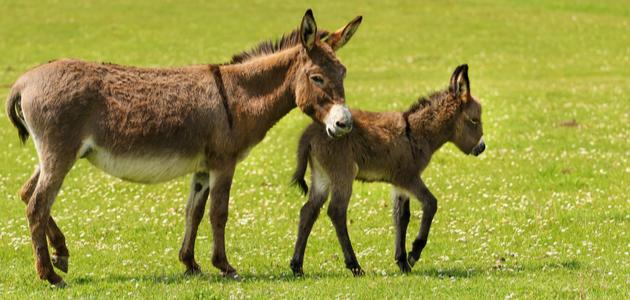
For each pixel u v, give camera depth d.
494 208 52.09
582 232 46.44
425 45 142.88
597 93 100.50
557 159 67.31
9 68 117.50
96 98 35.66
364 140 38.78
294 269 38.22
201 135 37.41
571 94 99.94
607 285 34.62
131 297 33.25
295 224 49.41
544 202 53.78
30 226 35.03
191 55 129.88
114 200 55.12
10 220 49.25
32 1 165.62
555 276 36.72
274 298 33.00
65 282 35.88
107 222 49.44
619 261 39.78
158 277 37.56
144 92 36.62
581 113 87.38
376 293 33.78
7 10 156.88
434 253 43.09
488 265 40.09
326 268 40.22
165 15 159.88
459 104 41.62
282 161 67.88
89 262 41.19
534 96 98.25
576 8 182.12
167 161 37.16
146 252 43.53
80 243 44.66
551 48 142.25
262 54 40.19
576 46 144.25
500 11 174.88
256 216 51.09
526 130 79.12
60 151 34.97
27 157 69.19
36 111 34.97
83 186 59.22
